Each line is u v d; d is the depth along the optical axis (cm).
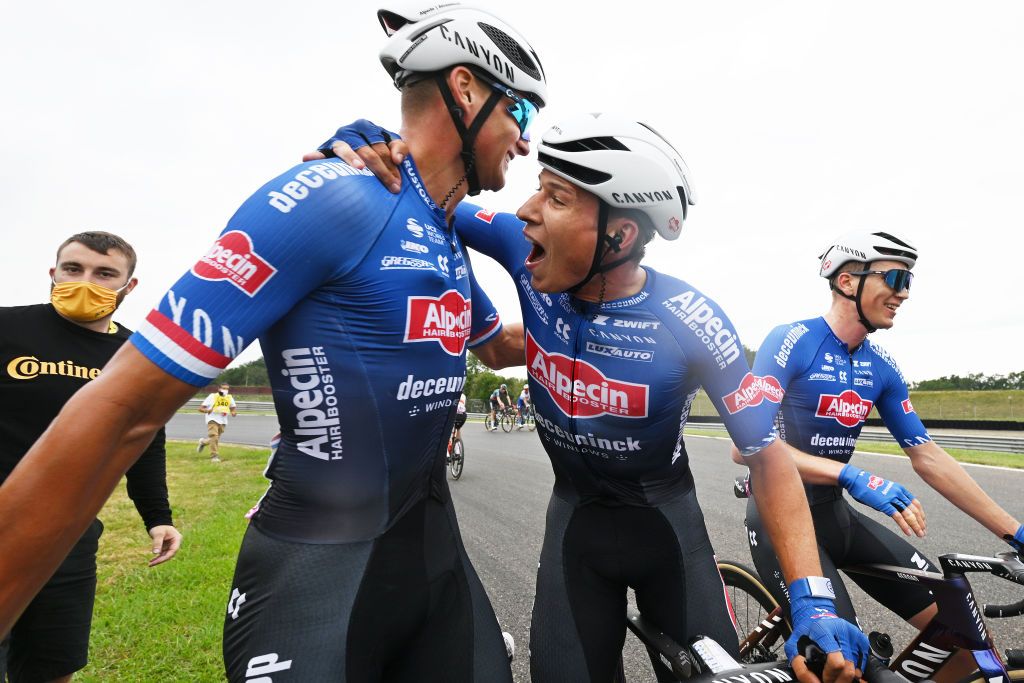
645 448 143
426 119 103
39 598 172
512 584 344
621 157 114
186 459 1025
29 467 64
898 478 692
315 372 89
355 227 85
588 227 118
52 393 179
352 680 94
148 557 402
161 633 271
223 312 74
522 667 246
